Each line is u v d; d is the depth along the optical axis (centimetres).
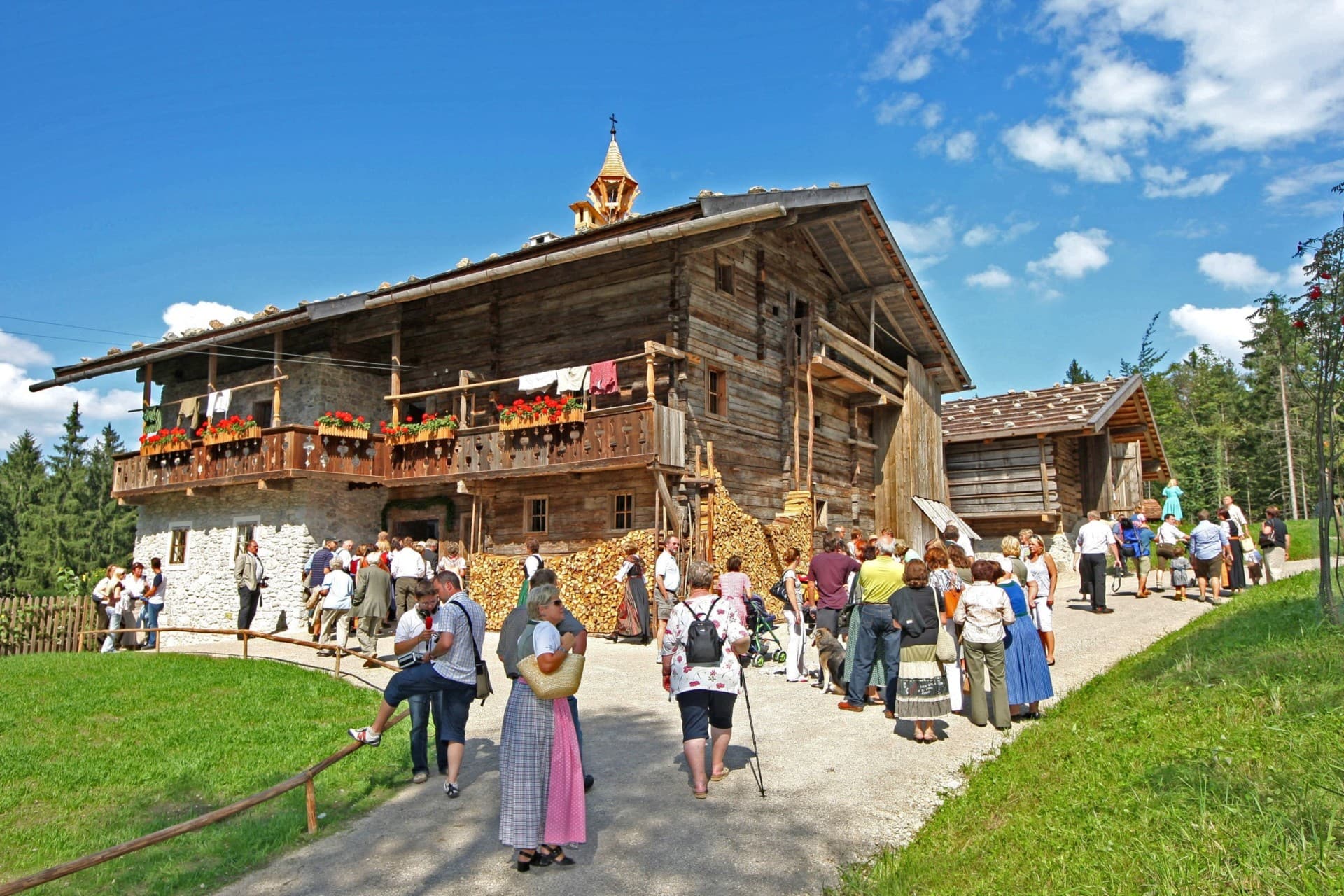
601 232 1633
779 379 2041
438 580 789
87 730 1012
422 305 2169
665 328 1777
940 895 510
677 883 565
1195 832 509
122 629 1773
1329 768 550
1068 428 2450
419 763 796
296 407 2164
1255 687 736
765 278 2006
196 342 2102
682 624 737
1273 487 5269
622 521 1775
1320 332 914
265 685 1205
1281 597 1239
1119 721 765
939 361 2581
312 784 690
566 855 609
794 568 1187
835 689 1105
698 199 1511
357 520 2080
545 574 638
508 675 666
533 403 1747
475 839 653
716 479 1722
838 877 569
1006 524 2656
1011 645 919
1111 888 470
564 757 596
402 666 786
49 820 766
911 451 2427
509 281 2023
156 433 2203
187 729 1002
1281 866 453
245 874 613
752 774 774
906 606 867
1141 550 1797
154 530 2317
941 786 735
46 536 5953
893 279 2262
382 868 608
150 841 557
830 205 1853
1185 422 5950
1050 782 670
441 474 1880
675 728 942
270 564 1991
